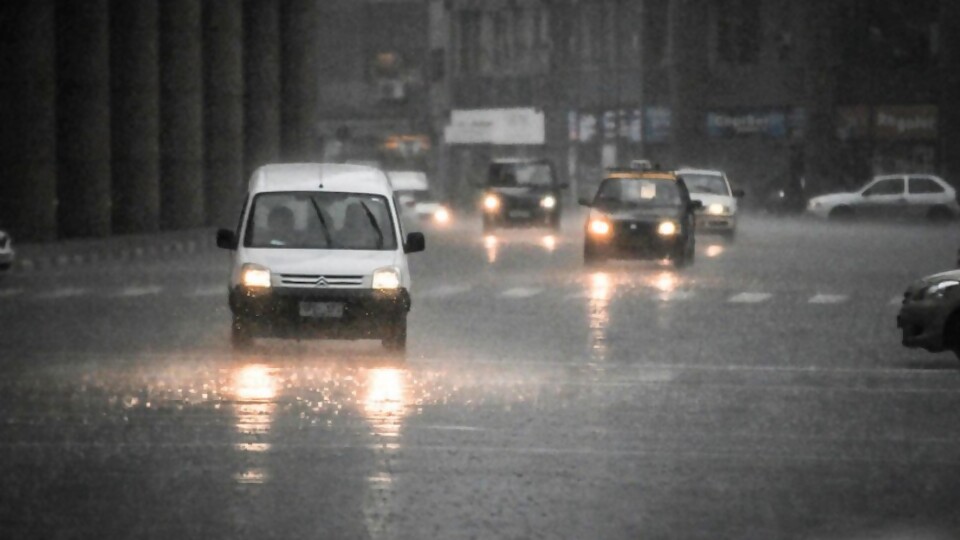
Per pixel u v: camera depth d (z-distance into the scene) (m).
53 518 27.02
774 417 39.72
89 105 128.25
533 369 49.38
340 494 29.23
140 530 26.08
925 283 50.50
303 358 51.69
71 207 128.75
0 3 116.75
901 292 81.69
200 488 29.73
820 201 168.75
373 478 30.88
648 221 97.06
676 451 34.44
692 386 45.69
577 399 42.72
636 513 27.75
